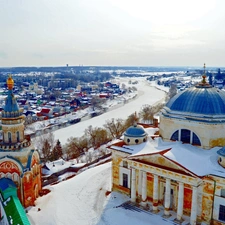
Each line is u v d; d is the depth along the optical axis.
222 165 51.97
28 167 59.06
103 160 97.62
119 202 62.72
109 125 132.50
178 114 61.09
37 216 57.16
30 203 60.66
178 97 63.72
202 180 51.44
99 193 67.56
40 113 177.50
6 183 57.12
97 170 81.69
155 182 56.47
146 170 57.44
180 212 53.72
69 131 146.88
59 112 187.12
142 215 56.84
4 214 54.00
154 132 75.00
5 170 58.19
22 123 60.59
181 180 52.28
